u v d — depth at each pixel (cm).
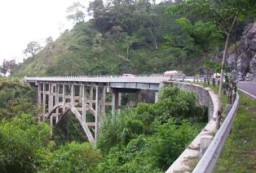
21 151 1518
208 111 2220
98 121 4978
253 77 6388
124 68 9650
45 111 7062
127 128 2145
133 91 4831
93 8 12581
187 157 825
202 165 456
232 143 1088
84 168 1652
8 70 13425
